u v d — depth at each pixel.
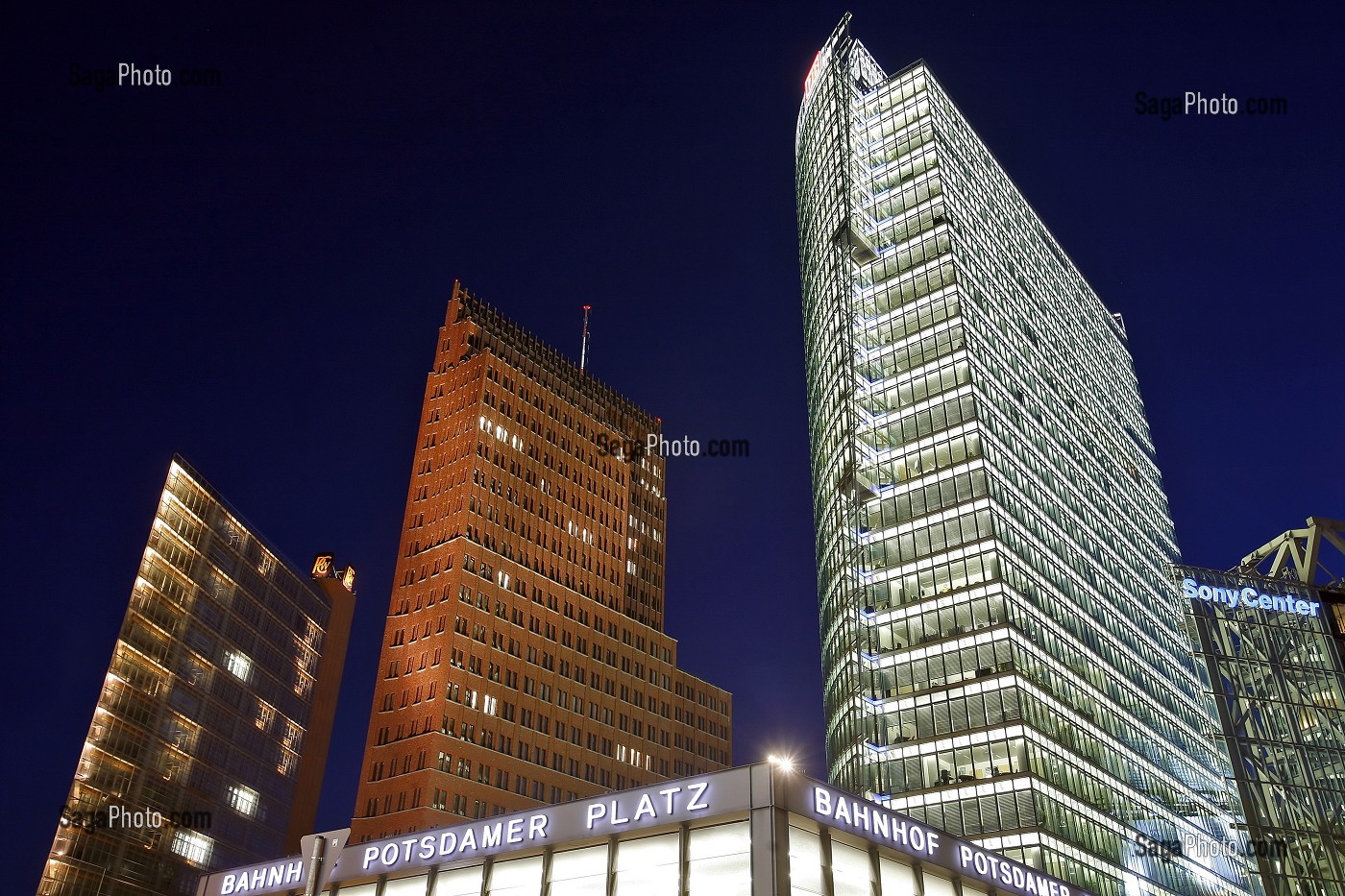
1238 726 121.00
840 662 119.69
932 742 102.81
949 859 42.97
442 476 162.62
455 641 144.00
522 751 146.00
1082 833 98.69
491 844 42.88
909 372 129.50
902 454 124.12
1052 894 47.84
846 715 113.25
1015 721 98.12
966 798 97.25
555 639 160.88
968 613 108.06
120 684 138.00
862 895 39.03
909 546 117.00
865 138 153.50
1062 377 156.12
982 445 117.88
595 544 177.88
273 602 179.62
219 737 158.88
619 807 40.25
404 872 45.22
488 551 155.88
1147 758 121.50
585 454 184.38
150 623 144.88
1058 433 144.62
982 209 153.12
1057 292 171.62
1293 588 132.25
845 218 143.00
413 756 134.25
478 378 169.75
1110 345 190.25
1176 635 155.12
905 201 144.00
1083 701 112.81
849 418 128.75
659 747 171.75
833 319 141.38
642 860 39.16
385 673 144.88
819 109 163.38
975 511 113.94
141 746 140.88
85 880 129.62
